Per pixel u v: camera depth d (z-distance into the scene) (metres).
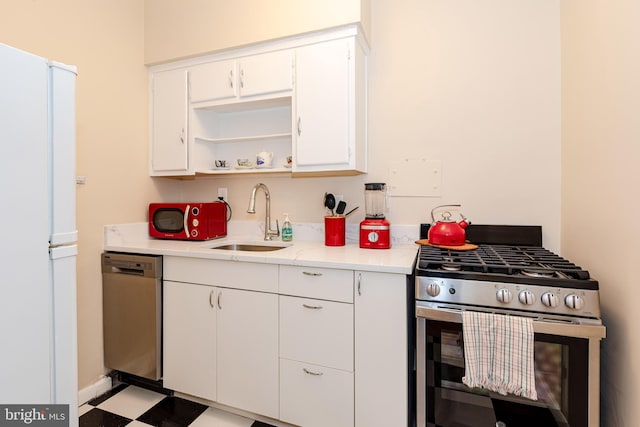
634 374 0.99
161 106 2.22
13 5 1.56
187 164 2.17
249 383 1.61
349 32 1.76
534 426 1.12
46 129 0.92
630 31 1.02
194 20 2.08
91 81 1.91
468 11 1.82
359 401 1.41
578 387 1.04
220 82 2.06
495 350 1.09
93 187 1.92
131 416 1.68
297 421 1.52
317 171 1.87
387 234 1.77
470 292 1.16
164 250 1.78
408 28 1.93
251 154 2.31
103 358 1.95
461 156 1.84
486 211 1.80
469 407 1.21
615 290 1.11
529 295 1.08
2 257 0.81
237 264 1.63
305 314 1.50
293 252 1.68
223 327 1.67
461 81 1.83
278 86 1.91
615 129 1.11
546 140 1.69
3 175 0.81
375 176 2.01
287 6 1.84
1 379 0.82
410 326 1.44
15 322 0.84
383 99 1.98
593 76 1.28
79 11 1.85
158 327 1.83
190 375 1.75
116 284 1.91
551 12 1.67
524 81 1.72
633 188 1.00
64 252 0.97
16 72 0.84
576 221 1.46
